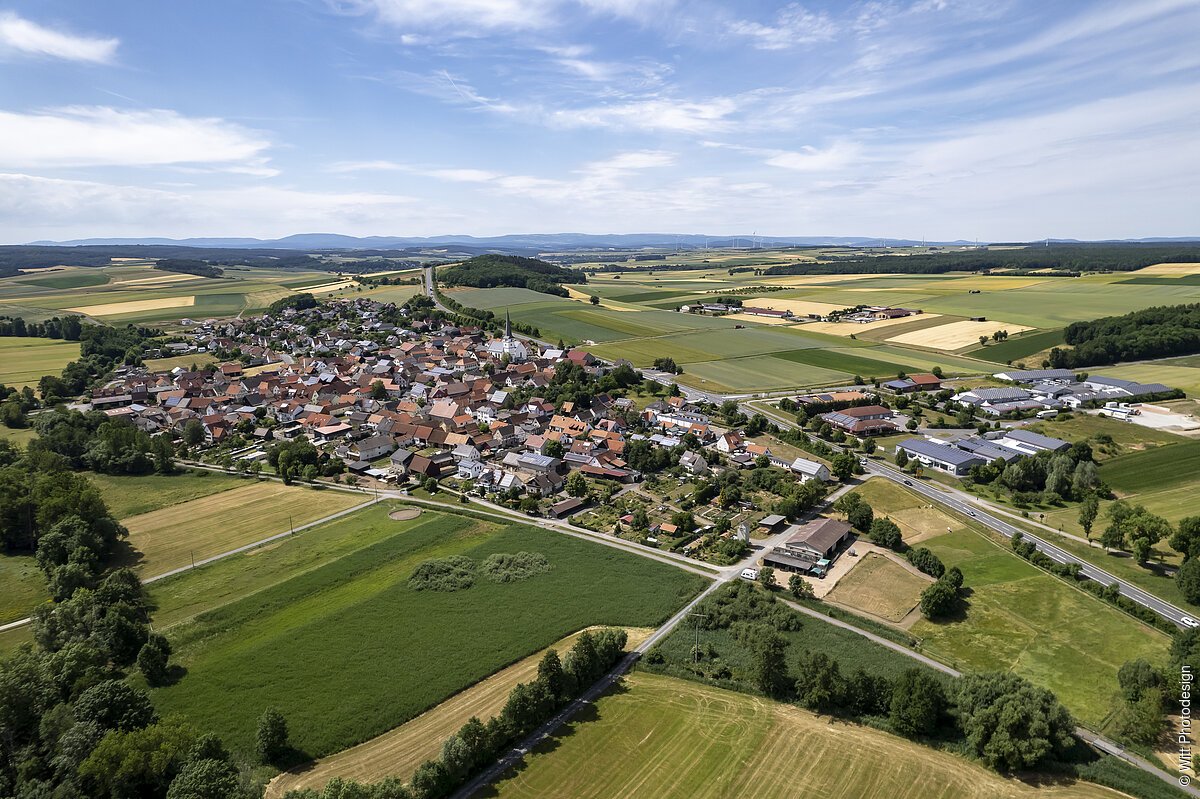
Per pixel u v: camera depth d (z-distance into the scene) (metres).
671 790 65.50
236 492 146.75
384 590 103.62
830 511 135.00
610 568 112.06
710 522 131.75
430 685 80.94
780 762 69.25
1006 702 70.44
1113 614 95.31
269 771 67.25
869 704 77.44
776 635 81.75
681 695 80.62
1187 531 107.50
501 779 67.25
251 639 91.12
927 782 66.50
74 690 71.50
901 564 113.38
